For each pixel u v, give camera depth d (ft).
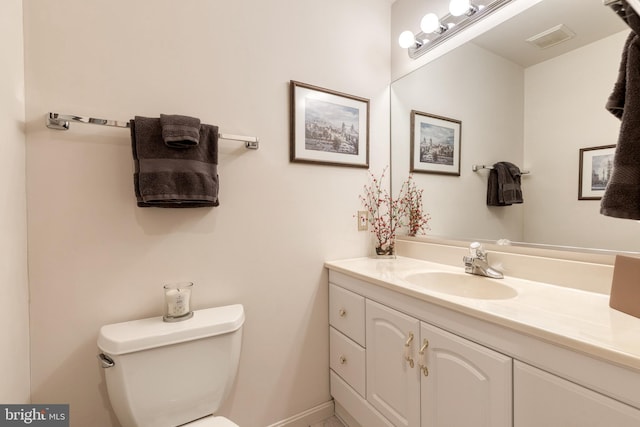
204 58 3.98
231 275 4.20
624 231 3.01
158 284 3.72
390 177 5.78
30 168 3.06
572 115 3.38
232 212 4.20
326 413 5.03
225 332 3.46
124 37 3.51
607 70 3.11
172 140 3.26
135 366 3.01
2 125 2.54
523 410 2.34
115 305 3.48
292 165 4.68
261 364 4.48
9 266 2.63
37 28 3.09
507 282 3.65
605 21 3.12
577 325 2.24
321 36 4.94
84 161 3.32
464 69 4.53
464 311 2.73
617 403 1.86
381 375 3.88
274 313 4.57
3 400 2.46
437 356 3.07
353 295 4.41
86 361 3.34
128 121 3.51
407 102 5.47
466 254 4.47
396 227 5.69
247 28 4.29
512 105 3.94
